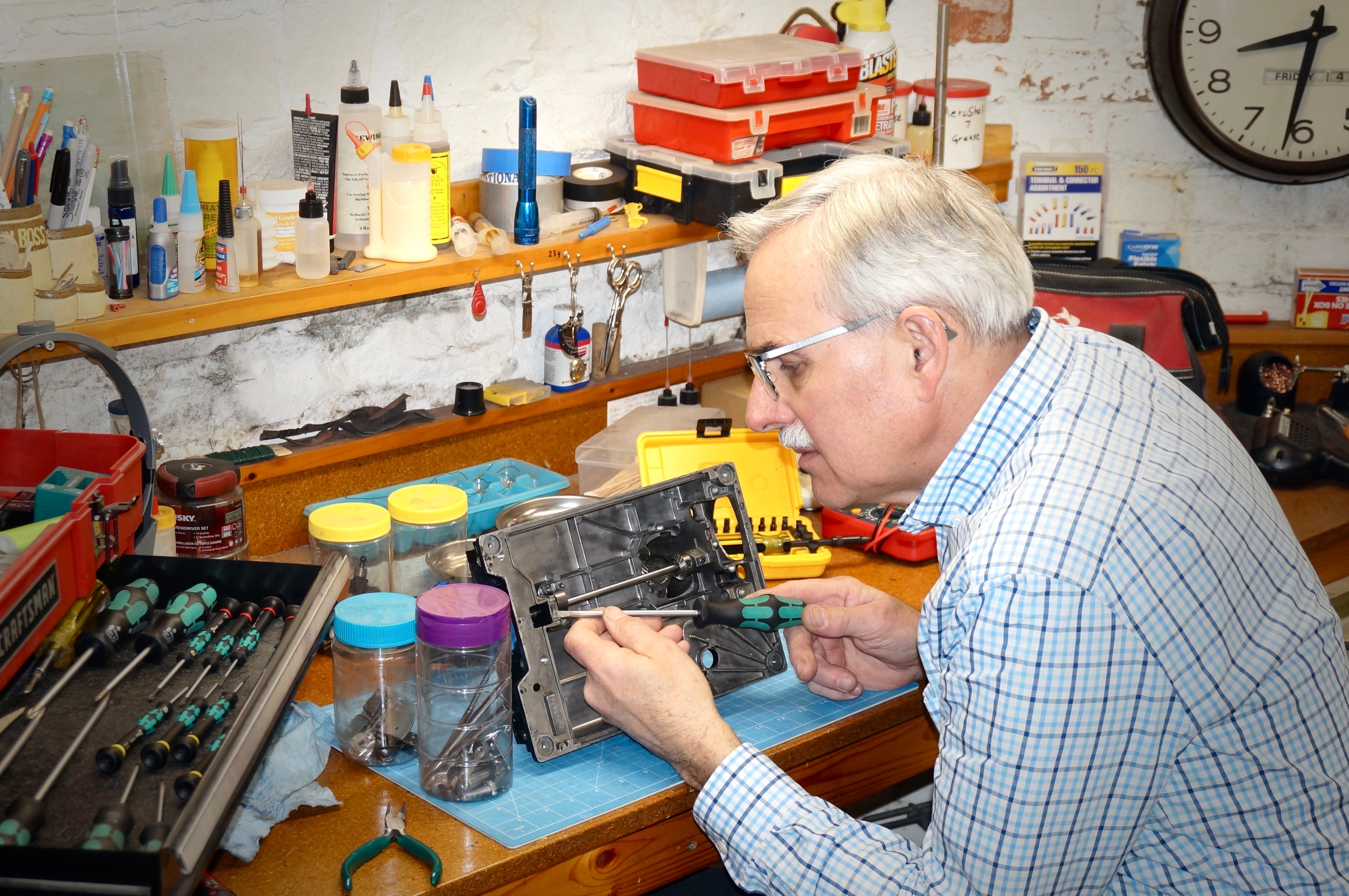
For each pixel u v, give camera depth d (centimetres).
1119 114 252
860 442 120
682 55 200
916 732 164
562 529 151
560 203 199
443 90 196
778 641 163
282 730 129
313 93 183
